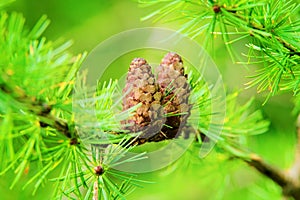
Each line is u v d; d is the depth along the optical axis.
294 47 0.41
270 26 0.41
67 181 0.39
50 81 0.37
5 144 0.37
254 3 0.40
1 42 0.37
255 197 0.56
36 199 0.54
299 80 0.42
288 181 0.47
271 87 0.42
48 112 0.38
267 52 0.41
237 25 0.41
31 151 0.37
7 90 0.36
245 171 0.55
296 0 0.48
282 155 0.59
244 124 0.47
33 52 0.37
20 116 0.37
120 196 0.39
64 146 0.39
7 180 0.53
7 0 0.38
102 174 0.39
